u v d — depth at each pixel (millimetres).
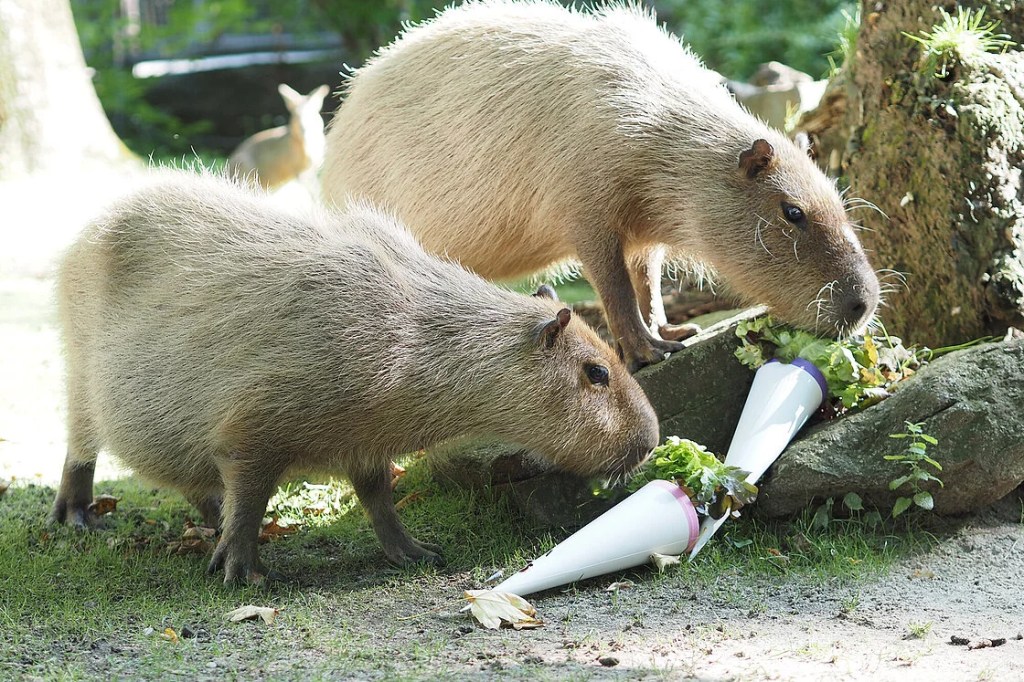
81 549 7910
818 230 8023
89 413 7926
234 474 7141
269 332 7074
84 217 8094
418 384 7168
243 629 6504
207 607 6824
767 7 28953
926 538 7496
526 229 9148
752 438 7801
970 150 8859
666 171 8438
